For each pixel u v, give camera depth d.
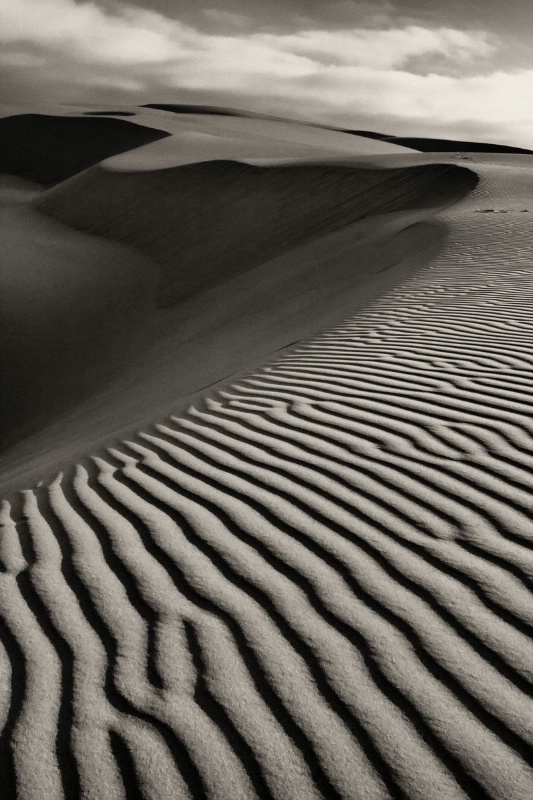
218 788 1.90
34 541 3.42
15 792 1.91
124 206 31.97
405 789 1.86
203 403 5.62
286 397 5.40
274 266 19.27
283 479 3.87
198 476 4.05
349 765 1.94
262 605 2.69
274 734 2.06
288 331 10.06
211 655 2.42
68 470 4.57
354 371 5.85
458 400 4.83
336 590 2.75
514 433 4.15
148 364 14.24
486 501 3.37
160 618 2.66
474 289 8.62
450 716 2.08
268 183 28.88
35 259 24.95
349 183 26.59
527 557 2.87
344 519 3.32
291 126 85.44
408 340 6.65
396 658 2.34
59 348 18.03
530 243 11.33
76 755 2.02
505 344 6.12
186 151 44.69
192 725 2.11
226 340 12.17
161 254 25.78
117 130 68.50
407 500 3.46
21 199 50.69
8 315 19.55
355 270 13.76
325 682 2.26
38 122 71.94
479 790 1.84
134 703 2.21
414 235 14.72
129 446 4.81
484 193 20.47
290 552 3.07
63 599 2.84
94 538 3.39
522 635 2.40
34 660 2.46
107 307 20.72
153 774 1.95
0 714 2.20
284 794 1.87
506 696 2.14
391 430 4.42
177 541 3.27
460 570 2.82
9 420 14.97
